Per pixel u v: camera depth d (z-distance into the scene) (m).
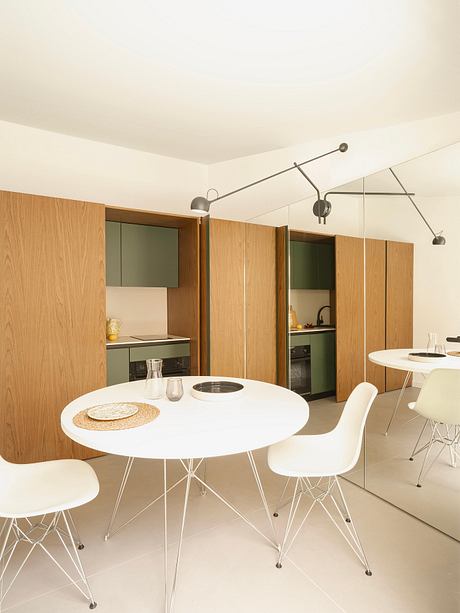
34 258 2.74
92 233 2.96
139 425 1.59
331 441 2.08
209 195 4.43
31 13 1.97
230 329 3.70
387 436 2.38
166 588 1.50
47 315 2.79
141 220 3.57
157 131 3.47
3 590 1.61
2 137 3.26
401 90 2.64
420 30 2.02
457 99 2.73
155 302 4.11
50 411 2.80
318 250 3.21
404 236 2.33
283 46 2.20
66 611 1.50
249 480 2.59
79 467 1.79
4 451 2.65
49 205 2.79
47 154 3.46
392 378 2.40
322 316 3.17
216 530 2.02
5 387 2.64
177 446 1.38
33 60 2.38
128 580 1.67
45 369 2.78
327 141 3.57
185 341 3.71
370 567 1.74
